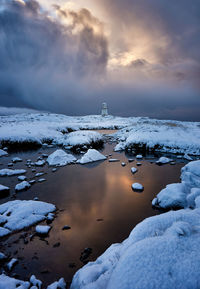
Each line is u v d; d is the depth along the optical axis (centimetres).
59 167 1139
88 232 484
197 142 1520
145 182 870
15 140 1842
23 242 441
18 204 589
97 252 408
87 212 590
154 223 326
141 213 582
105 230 492
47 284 326
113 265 290
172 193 619
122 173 1012
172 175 965
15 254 402
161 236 275
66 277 340
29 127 2748
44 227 489
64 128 3325
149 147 1666
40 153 1594
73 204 647
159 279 211
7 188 746
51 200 679
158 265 226
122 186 820
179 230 278
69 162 1241
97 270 296
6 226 489
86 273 291
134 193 743
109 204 647
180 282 205
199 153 1403
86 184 847
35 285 319
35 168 1112
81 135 2027
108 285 229
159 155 1473
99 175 979
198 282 203
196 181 737
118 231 487
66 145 1900
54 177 947
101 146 1983
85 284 268
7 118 6869
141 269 225
